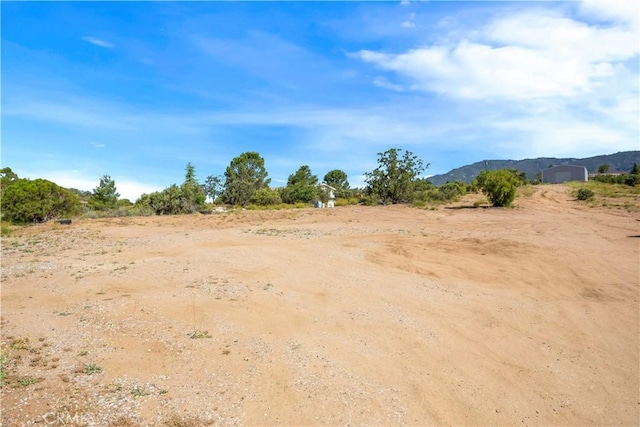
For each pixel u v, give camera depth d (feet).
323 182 210.38
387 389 14.48
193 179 151.84
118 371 15.69
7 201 67.82
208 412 12.99
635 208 70.74
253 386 14.53
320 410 13.15
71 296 25.48
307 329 19.58
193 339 18.45
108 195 110.52
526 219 60.49
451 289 26.53
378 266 32.58
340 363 16.21
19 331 19.93
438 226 55.47
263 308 22.43
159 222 65.98
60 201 72.84
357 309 22.35
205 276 29.30
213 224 63.52
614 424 12.99
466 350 17.70
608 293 25.48
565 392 14.70
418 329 19.74
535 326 20.45
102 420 12.55
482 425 12.78
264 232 52.16
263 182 190.70
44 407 13.25
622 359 17.16
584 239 41.91
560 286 27.14
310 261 34.12
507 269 31.19
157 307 22.67
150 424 12.36
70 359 16.75
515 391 14.67
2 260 37.35
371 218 67.46
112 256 37.83
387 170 99.55
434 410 13.39
